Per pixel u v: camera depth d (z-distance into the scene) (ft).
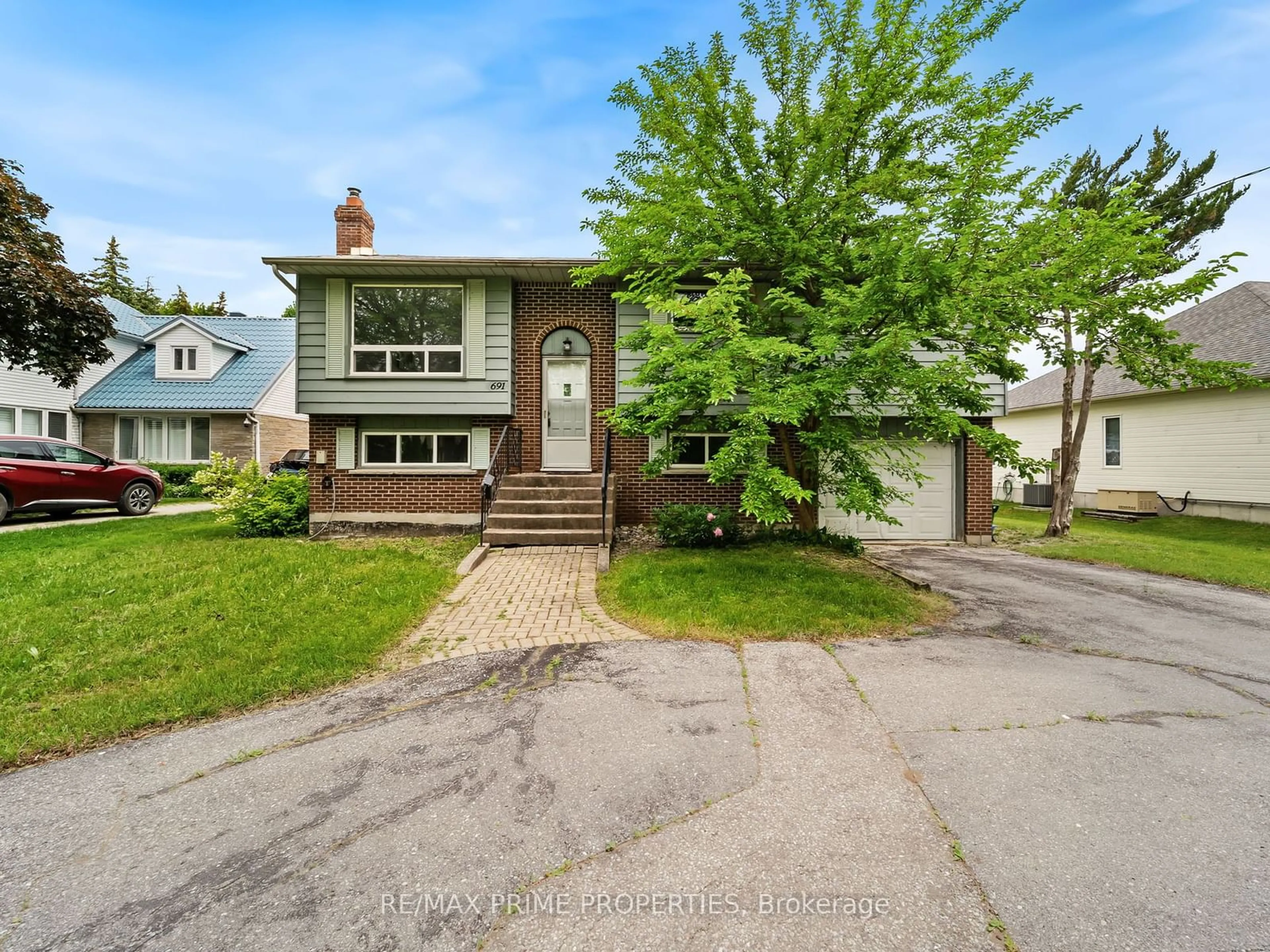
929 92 22.20
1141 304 22.17
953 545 34.32
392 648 14.80
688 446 28.30
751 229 23.40
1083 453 58.70
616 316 34.17
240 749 9.87
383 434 34.55
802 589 18.95
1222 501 45.06
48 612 16.70
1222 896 6.33
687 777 8.84
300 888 6.63
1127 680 12.67
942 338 21.45
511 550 27.40
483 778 8.88
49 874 6.89
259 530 32.04
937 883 6.57
